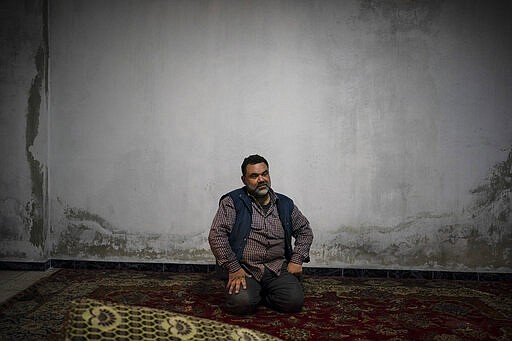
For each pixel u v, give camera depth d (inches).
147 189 203.9
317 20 196.2
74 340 60.7
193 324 66.1
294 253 156.7
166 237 204.4
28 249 202.5
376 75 196.2
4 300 161.9
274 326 139.4
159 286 179.8
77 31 201.9
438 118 195.8
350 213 199.5
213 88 200.1
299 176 199.6
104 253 206.2
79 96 203.3
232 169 201.2
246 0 197.6
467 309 156.7
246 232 150.6
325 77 197.2
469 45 193.8
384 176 197.9
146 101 202.2
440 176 196.7
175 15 199.8
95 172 204.7
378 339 130.8
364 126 197.3
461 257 197.6
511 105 193.6
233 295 145.5
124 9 200.7
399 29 194.9
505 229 195.6
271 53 197.9
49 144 204.5
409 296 170.6
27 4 197.8
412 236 198.4
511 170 194.5
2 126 201.5
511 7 191.9
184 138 201.9
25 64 199.8
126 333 62.4
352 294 172.2
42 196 201.5
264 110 199.2
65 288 175.9
